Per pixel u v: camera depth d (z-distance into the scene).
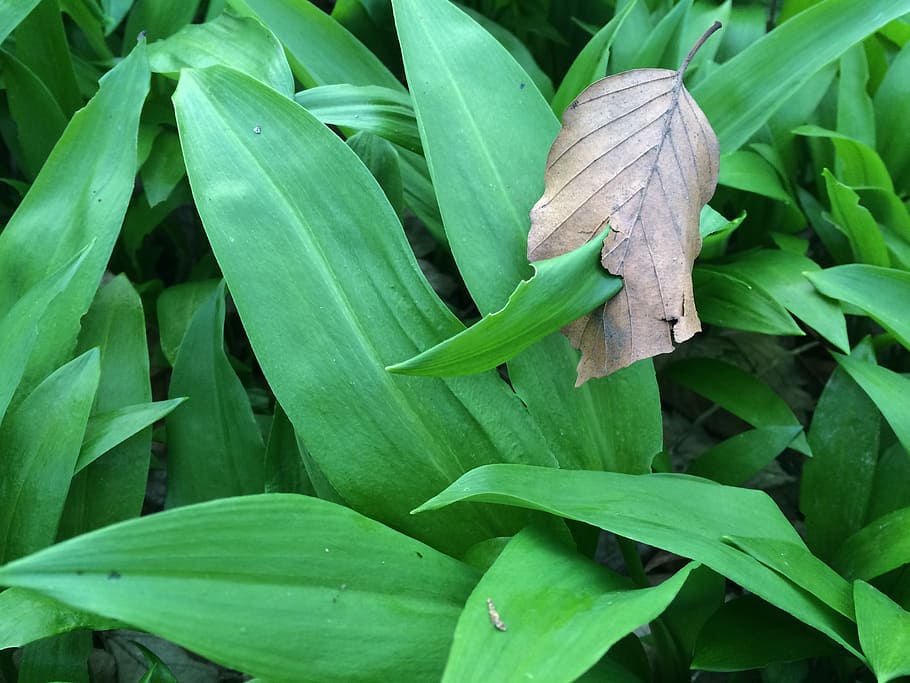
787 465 0.27
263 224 0.16
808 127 0.25
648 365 0.18
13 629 0.15
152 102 0.25
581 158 0.17
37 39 0.23
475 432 0.17
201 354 0.19
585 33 0.31
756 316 0.23
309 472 0.17
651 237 0.17
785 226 0.27
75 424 0.17
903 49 0.26
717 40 0.27
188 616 0.12
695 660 0.17
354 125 0.21
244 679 0.21
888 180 0.24
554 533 0.17
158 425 0.24
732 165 0.24
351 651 0.13
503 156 0.18
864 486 0.21
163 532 0.12
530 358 0.18
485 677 0.11
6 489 0.17
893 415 0.19
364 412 0.16
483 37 0.19
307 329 0.16
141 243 0.28
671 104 0.17
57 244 0.18
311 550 0.13
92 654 0.21
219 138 0.16
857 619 0.15
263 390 0.24
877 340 0.24
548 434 0.18
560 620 0.13
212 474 0.19
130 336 0.20
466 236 0.17
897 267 0.24
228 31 0.22
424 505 0.14
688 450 0.27
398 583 0.14
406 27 0.18
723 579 0.19
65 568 0.11
